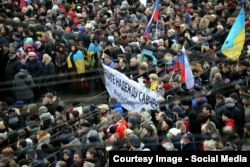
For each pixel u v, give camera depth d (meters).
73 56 28.09
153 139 20.09
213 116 21.95
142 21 33.31
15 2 34.88
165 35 30.42
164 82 24.27
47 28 30.23
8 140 21.61
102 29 31.44
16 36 29.53
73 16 34.12
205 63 26.06
